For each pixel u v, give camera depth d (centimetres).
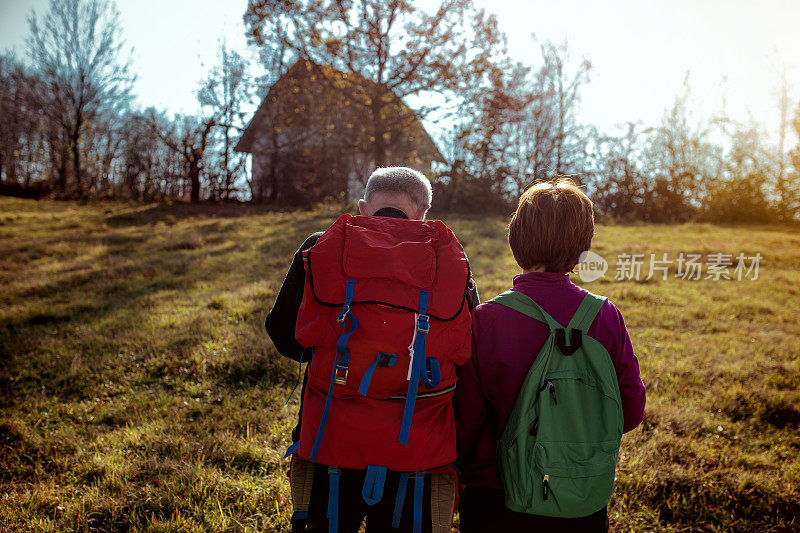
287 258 994
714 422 376
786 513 280
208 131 2614
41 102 2998
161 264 953
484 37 1788
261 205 2467
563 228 144
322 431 134
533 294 146
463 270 141
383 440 132
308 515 144
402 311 133
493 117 1959
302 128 2455
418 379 130
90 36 2869
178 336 544
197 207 2314
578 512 130
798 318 677
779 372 480
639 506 278
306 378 160
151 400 409
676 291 811
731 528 266
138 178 3022
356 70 1902
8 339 547
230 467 308
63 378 444
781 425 389
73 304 675
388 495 143
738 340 583
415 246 140
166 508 270
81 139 3084
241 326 574
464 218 1812
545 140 2211
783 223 2038
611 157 2269
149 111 2988
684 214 2153
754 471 314
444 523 142
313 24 1825
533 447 130
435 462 138
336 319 136
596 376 134
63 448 331
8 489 288
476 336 148
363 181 2327
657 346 556
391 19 1780
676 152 2248
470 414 147
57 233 1385
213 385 437
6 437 344
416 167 2123
